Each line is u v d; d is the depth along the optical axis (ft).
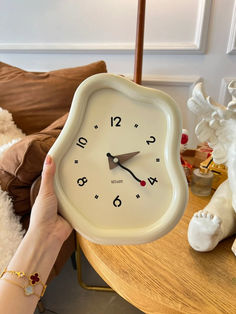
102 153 1.42
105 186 1.42
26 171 2.13
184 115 4.45
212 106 1.59
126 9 3.84
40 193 1.41
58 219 1.55
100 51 4.23
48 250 1.48
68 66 4.57
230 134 1.64
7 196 2.30
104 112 1.42
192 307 1.39
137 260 1.70
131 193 1.43
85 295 3.25
